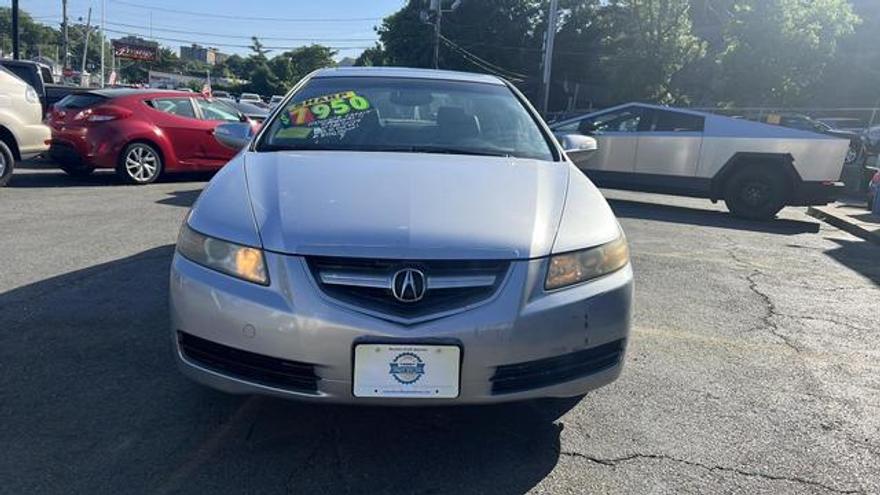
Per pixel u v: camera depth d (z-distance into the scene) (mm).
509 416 3197
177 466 2693
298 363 2551
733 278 6070
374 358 2504
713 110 23375
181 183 10438
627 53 34000
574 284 2730
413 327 2500
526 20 54188
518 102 4273
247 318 2580
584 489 2645
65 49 52281
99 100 9953
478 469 2756
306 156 3393
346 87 4191
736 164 10039
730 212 10234
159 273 5207
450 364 2521
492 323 2537
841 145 9578
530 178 3248
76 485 2547
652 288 5578
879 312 5215
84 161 9805
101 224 6992
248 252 2656
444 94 4188
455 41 53500
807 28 25375
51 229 6684
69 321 4156
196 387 3336
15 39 24953
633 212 10117
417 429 3045
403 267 2537
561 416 3221
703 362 3990
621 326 2840
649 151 10570
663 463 2850
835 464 2898
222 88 78250
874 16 33281
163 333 4000
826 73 29219
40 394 3227
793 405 3463
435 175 3143
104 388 3305
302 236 2615
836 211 11211
